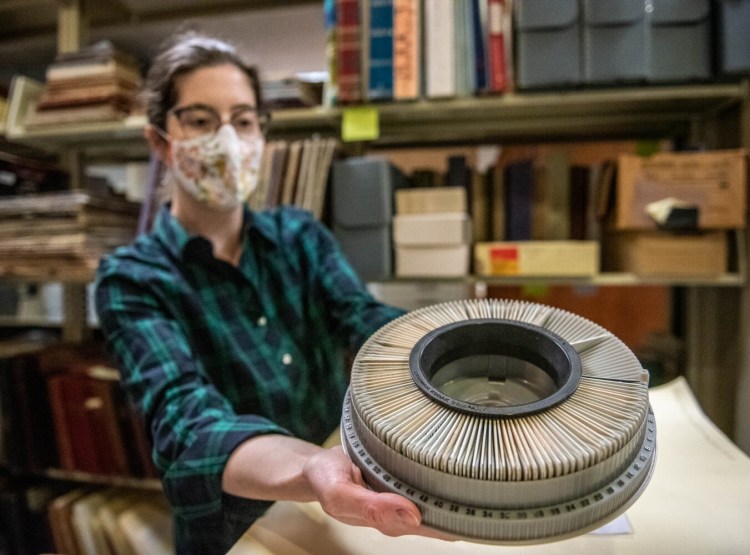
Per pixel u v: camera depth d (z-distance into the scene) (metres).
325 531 0.49
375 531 0.48
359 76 1.12
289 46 1.60
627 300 1.56
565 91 1.09
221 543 0.57
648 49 1.03
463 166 1.19
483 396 0.42
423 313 0.48
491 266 1.15
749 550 0.43
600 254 1.32
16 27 1.64
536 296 1.59
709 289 1.26
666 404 0.71
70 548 1.32
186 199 0.87
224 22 1.48
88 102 1.31
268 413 0.80
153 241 0.84
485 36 1.10
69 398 1.27
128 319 0.70
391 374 0.40
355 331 0.79
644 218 1.06
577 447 0.32
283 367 0.83
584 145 1.49
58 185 1.50
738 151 1.08
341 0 1.12
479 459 0.32
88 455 1.29
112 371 1.28
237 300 0.84
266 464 0.47
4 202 1.24
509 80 1.11
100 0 1.42
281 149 1.20
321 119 1.23
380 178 1.12
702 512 0.48
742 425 1.13
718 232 1.07
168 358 0.64
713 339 1.27
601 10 1.03
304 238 0.95
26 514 1.36
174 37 0.93
